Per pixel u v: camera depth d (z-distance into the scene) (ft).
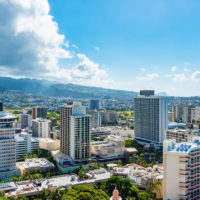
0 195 558.97
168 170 535.60
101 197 515.91
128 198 542.98
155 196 593.42
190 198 530.27
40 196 598.75
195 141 608.19
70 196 513.86
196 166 547.49
